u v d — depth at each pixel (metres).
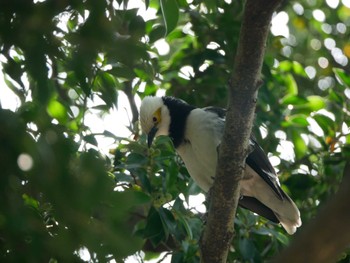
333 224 4.97
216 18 12.93
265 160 12.11
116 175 10.20
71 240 5.64
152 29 11.90
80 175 5.61
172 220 10.21
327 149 12.87
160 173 10.56
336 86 16.20
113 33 5.84
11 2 5.57
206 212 11.39
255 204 12.52
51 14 5.69
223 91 13.14
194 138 12.02
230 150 9.47
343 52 17.20
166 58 14.18
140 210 11.65
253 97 9.19
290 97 13.20
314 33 17.75
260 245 11.59
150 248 12.52
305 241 5.04
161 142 10.93
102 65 8.11
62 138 5.71
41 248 5.65
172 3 7.95
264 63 12.53
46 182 5.45
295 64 14.08
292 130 13.16
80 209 5.53
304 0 17.45
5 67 6.66
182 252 10.80
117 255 5.79
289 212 12.09
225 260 9.99
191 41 13.43
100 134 10.25
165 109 12.40
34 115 5.86
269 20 8.58
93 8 5.75
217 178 9.67
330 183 12.55
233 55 12.80
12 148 5.36
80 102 11.38
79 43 5.80
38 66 5.74
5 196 5.41
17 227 5.49
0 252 5.66
